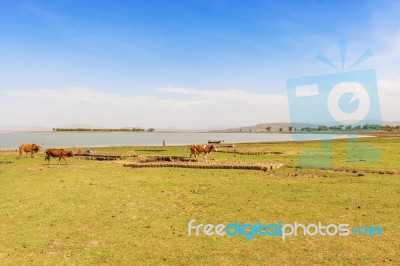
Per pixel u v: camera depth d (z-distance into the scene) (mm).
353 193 16188
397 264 8461
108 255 9148
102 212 13266
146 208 13828
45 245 9859
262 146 55562
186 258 8930
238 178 21000
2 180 20672
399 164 26844
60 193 16672
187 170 24844
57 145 76500
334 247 9594
